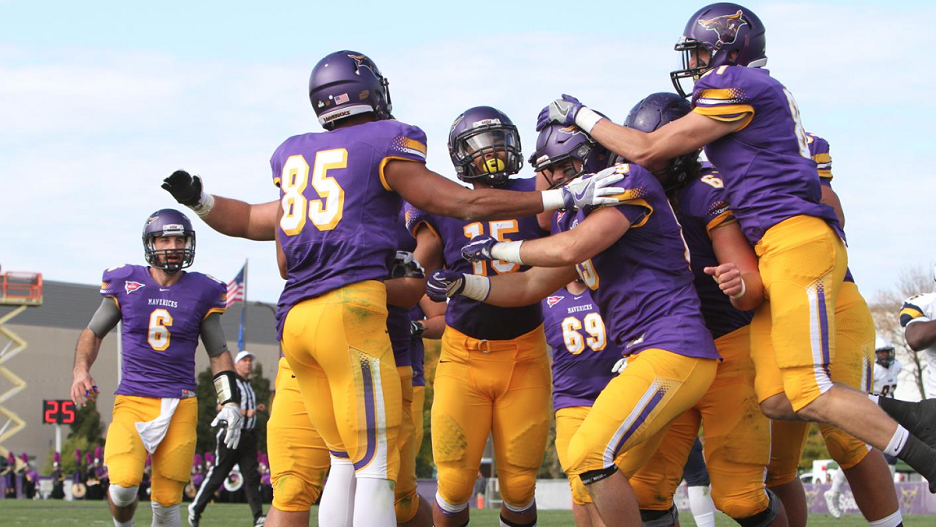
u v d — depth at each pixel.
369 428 6.53
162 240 11.61
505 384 9.02
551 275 8.05
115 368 86.31
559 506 34.97
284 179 6.96
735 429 7.79
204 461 37.88
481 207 6.74
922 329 10.41
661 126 7.70
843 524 16.09
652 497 8.09
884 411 6.96
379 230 6.73
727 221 7.59
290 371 8.23
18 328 82.75
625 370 7.06
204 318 11.85
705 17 7.84
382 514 6.48
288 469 7.99
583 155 7.63
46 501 33.53
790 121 7.36
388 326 8.72
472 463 9.21
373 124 6.83
